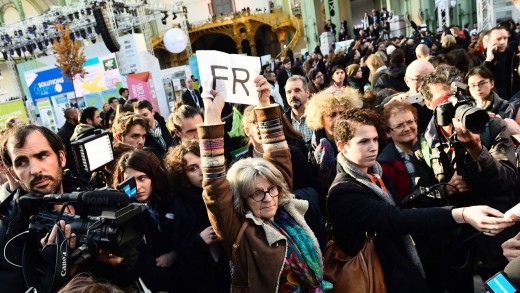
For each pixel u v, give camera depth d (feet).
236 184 4.80
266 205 4.74
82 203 3.93
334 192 5.28
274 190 4.84
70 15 50.57
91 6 45.93
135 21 56.90
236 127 11.58
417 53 14.93
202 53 5.16
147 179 5.90
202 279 5.40
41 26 52.16
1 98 76.38
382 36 45.29
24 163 4.38
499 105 8.40
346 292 5.08
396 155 6.81
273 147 5.77
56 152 4.66
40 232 4.17
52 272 3.80
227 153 9.32
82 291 2.98
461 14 57.62
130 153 6.07
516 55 11.87
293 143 8.40
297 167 7.17
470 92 8.54
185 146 6.04
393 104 6.91
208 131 4.69
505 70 12.35
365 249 5.20
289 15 95.35
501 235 5.57
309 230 5.10
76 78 41.93
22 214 4.37
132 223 3.92
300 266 4.66
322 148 7.53
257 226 4.76
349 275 5.12
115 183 6.12
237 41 101.91
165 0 99.86
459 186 5.68
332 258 5.38
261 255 4.52
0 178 8.36
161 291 5.65
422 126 9.41
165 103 39.58
